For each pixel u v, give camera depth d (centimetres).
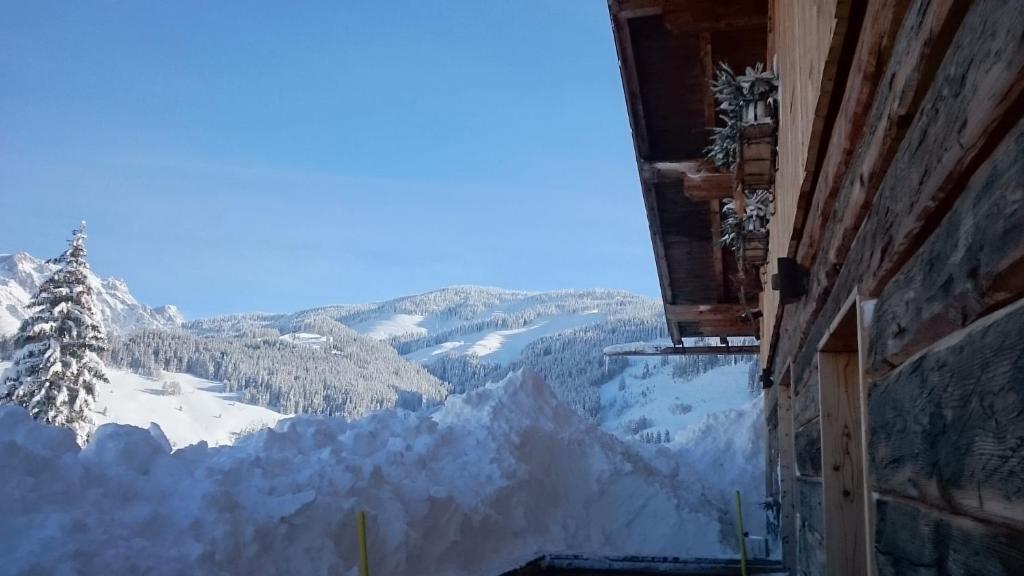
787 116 458
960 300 135
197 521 437
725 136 638
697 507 904
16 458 401
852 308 257
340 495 535
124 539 392
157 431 526
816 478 392
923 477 160
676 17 618
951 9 136
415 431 762
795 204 374
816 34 297
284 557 465
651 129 791
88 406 2377
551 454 859
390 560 538
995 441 119
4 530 359
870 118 211
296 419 672
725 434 1248
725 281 1192
